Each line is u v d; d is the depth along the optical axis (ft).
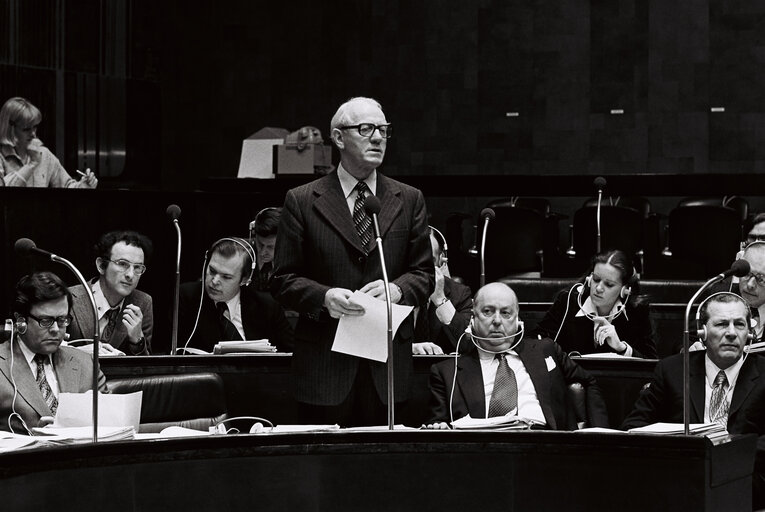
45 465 23.61
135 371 34.50
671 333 45.21
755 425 30.17
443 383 31.60
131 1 84.48
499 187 57.57
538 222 59.47
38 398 29.48
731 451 25.21
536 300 50.03
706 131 76.95
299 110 85.35
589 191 56.49
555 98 79.66
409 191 29.45
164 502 25.07
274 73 85.76
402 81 82.94
